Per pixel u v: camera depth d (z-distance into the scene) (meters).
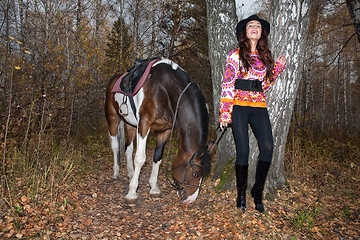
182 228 2.45
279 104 2.98
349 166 4.51
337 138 6.93
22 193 2.85
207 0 3.60
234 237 2.28
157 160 3.37
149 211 2.90
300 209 2.83
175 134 7.80
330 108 18.83
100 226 2.46
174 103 2.81
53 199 2.84
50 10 5.50
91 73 6.92
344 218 2.70
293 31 2.87
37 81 4.69
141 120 3.04
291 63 2.92
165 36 9.59
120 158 4.80
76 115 6.21
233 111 2.40
